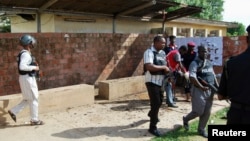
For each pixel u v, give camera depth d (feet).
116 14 38.83
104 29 39.83
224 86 10.85
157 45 17.12
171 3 35.78
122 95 28.27
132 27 43.60
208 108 16.99
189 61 25.75
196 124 19.60
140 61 36.81
